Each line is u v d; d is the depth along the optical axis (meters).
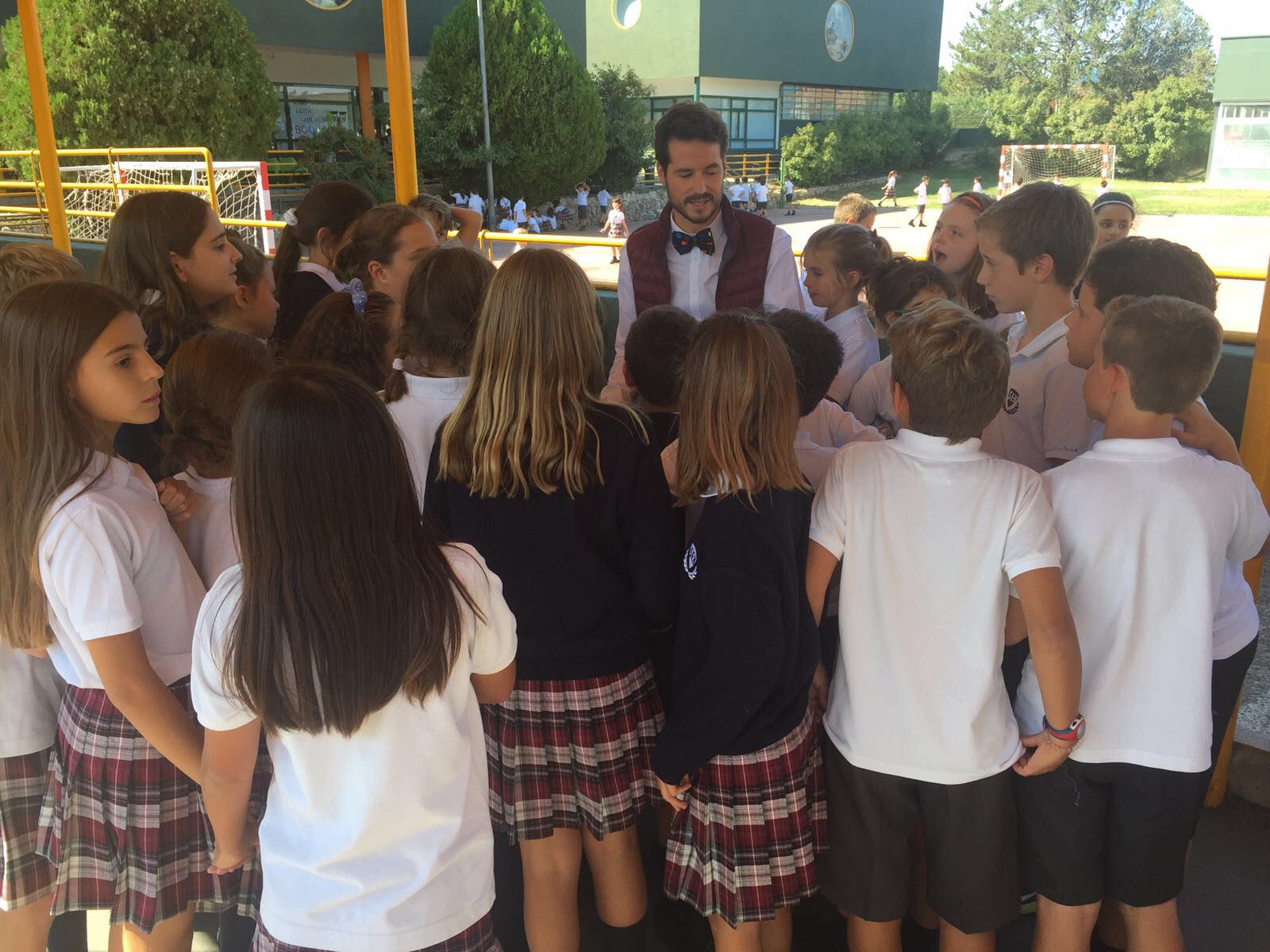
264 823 1.33
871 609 1.65
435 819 1.30
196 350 1.84
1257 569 2.25
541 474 1.64
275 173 20.03
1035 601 1.52
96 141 16.73
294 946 1.28
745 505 1.56
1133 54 42.41
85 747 1.63
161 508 1.63
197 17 17.33
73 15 16.42
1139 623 1.61
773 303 2.88
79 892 1.68
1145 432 1.60
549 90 24.55
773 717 1.67
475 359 1.68
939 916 1.76
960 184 37.03
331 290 2.96
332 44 22.30
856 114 38.12
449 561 1.32
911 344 1.55
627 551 1.73
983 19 45.84
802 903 2.26
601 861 1.97
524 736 1.78
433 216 3.64
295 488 1.16
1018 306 2.07
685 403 1.59
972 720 1.62
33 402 1.47
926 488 1.58
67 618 1.52
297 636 1.17
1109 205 3.59
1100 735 1.64
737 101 34.22
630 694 1.81
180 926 1.82
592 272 12.55
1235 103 31.55
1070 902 1.71
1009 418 2.06
